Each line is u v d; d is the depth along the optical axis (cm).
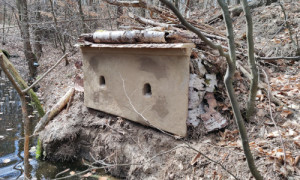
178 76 313
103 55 402
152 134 350
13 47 1355
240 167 266
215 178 272
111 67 393
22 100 236
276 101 341
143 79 352
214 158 288
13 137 511
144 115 360
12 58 1203
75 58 956
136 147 359
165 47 300
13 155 446
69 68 877
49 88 777
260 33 586
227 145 300
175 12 162
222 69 359
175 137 323
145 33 321
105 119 416
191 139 324
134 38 337
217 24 760
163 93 332
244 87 370
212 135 323
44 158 442
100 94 420
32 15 1048
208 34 472
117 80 388
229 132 316
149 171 327
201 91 332
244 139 210
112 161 376
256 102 348
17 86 226
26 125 244
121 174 369
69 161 432
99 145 402
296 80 397
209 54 365
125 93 351
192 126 325
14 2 1097
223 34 491
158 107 341
